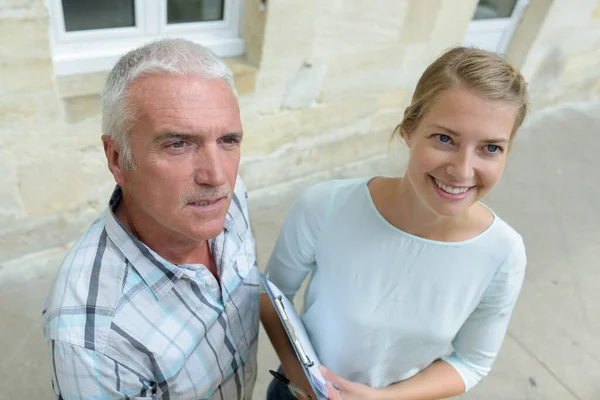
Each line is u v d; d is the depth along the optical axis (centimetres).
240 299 96
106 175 218
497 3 335
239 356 100
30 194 202
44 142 190
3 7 150
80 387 73
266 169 282
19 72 166
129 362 77
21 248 218
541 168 356
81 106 189
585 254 284
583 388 213
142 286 79
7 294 208
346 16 238
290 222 104
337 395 91
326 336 102
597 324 243
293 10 218
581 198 331
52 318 74
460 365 109
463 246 90
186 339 84
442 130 76
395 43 267
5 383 181
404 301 94
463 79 74
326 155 305
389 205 93
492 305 97
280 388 126
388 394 101
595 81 434
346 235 96
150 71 68
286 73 242
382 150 332
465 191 80
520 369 217
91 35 194
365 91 282
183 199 72
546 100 418
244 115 245
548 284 261
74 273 76
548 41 354
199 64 70
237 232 100
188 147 71
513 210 312
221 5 225
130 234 78
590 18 360
